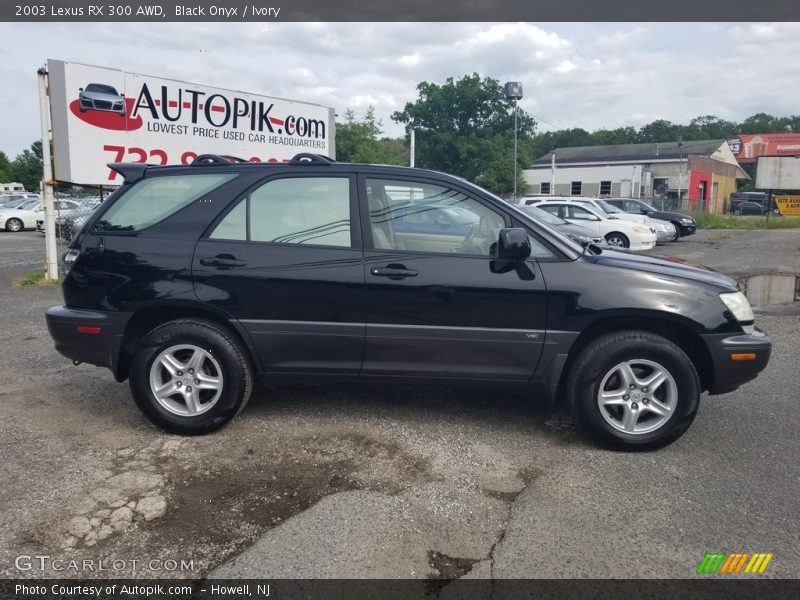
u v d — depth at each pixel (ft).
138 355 14.17
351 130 147.74
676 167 150.20
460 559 9.99
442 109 147.43
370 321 13.97
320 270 13.97
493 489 12.17
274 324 14.07
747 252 59.16
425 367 14.15
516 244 13.26
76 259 14.55
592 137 293.84
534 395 14.43
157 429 14.84
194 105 40.96
